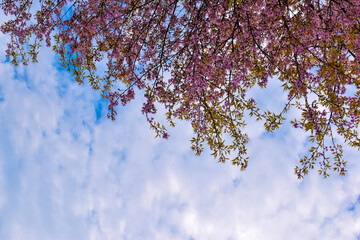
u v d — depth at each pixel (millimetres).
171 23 4914
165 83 5227
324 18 4258
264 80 5312
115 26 5312
